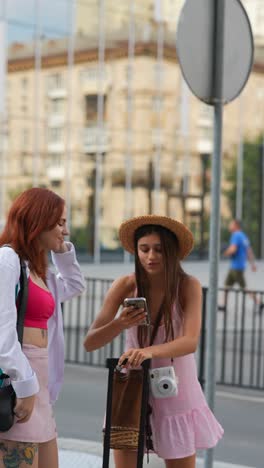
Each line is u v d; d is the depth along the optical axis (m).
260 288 25.11
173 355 4.56
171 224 4.73
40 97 31.73
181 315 4.80
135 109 35.22
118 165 34.75
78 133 33.09
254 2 41.34
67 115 32.69
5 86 30.62
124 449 4.57
